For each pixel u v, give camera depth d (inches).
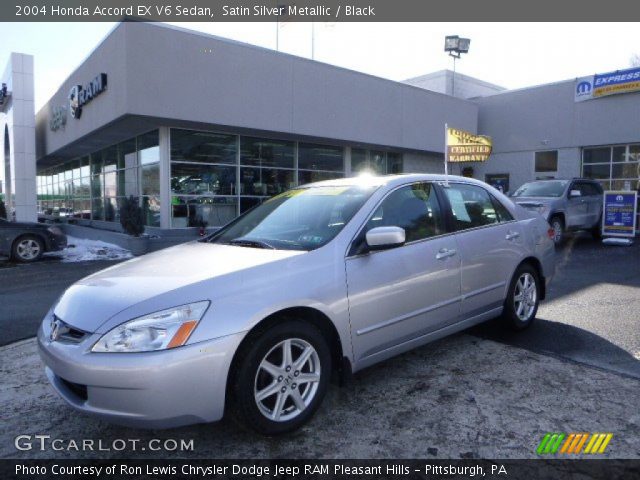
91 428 133.3
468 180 194.1
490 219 193.0
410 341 154.4
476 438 123.0
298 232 153.1
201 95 521.3
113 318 112.4
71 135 679.1
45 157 899.4
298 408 126.1
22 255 453.7
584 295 272.5
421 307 155.7
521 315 203.6
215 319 113.2
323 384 130.1
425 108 771.4
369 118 686.5
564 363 169.3
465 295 172.1
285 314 126.6
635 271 349.4
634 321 218.8
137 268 140.4
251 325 116.0
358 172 749.3
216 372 111.6
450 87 1001.5
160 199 554.6
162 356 107.0
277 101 582.9
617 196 518.0
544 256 213.6
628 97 712.4
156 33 488.7
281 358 125.0
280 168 654.5
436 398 144.5
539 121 813.9
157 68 490.6
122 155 674.2
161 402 106.7
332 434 126.3
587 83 751.7
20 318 247.8
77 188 923.4
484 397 144.5
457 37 1050.7
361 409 138.9
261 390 120.4
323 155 703.7
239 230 173.5
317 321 134.0
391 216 156.7
